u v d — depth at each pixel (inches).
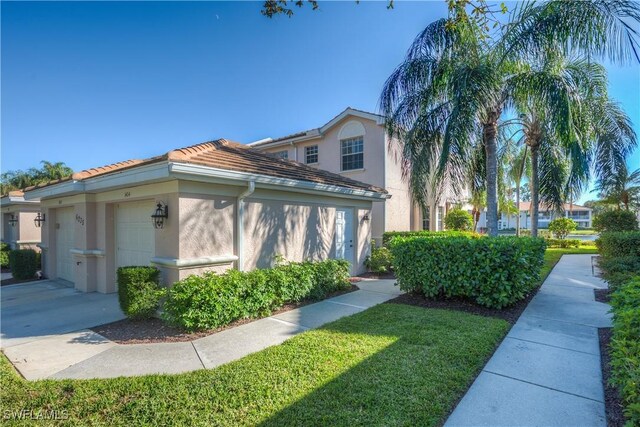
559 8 301.9
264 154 414.3
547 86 321.4
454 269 279.1
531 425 119.5
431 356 171.0
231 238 285.4
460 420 122.3
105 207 346.9
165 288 243.0
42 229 476.1
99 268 356.5
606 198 832.3
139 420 123.2
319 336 203.0
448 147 322.0
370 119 606.2
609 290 318.3
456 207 779.4
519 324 231.6
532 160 486.3
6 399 138.0
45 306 299.9
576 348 189.2
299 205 357.7
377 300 306.3
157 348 194.4
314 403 130.2
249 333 216.8
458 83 318.3
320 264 321.4
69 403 134.7
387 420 119.6
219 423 119.7
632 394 99.0
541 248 314.3
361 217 460.4
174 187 251.8
